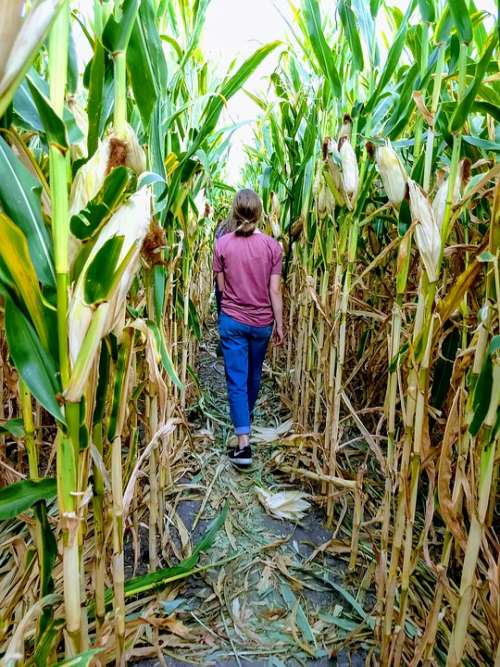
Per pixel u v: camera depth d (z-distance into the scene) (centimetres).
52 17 43
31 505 67
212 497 184
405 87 113
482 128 137
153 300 110
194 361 295
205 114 125
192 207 169
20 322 60
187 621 127
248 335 211
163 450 148
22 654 62
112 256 57
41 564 74
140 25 85
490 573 83
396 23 155
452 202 89
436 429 168
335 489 170
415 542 153
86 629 82
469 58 108
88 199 67
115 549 91
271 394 300
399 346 116
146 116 96
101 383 76
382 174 103
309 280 184
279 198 308
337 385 160
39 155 112
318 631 125
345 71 170
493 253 75
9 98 44
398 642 105
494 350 71
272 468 208
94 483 87
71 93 78
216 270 210
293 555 154
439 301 89
